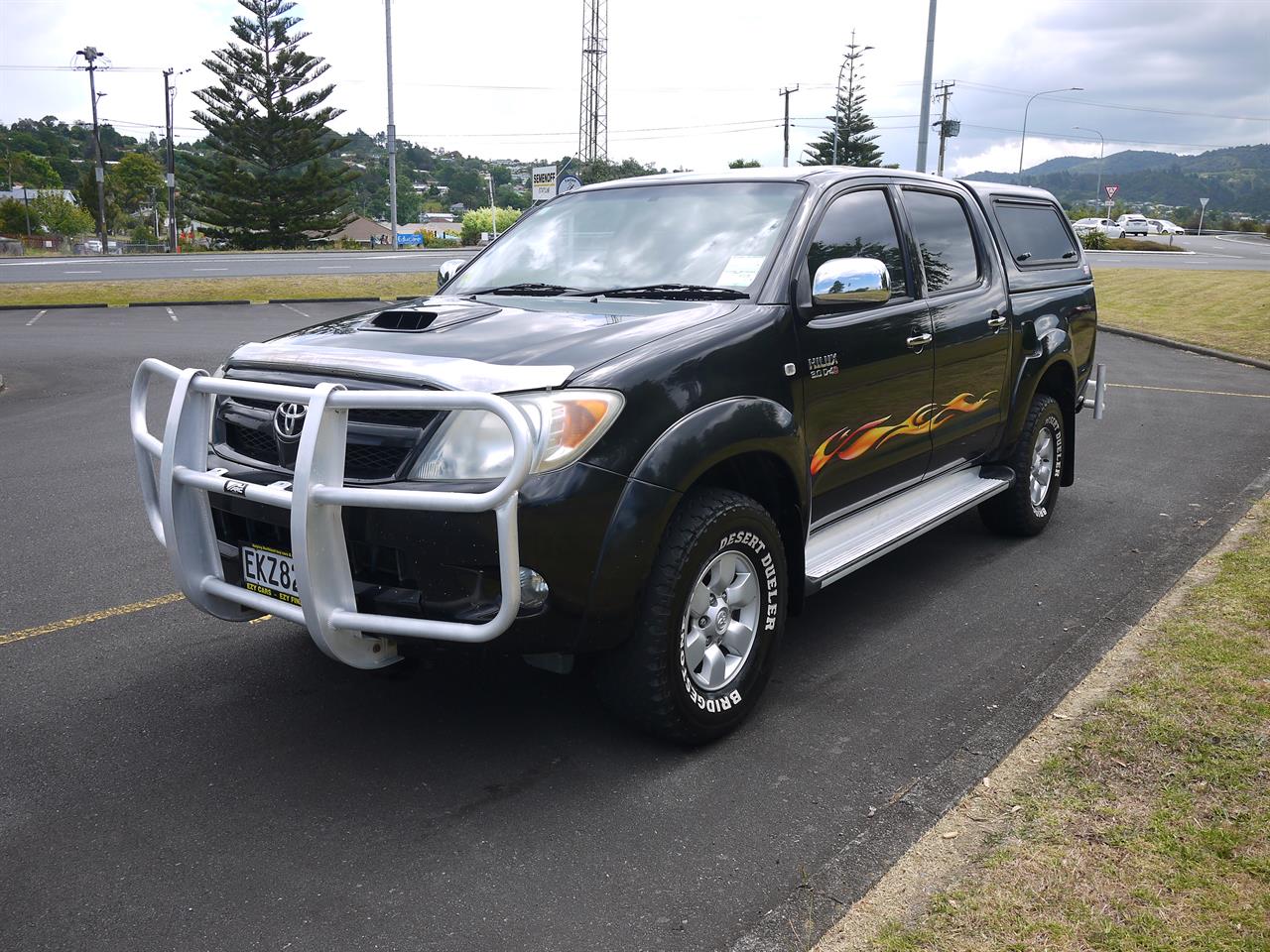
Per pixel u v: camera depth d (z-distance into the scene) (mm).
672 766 3379
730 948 2484
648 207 4422
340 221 57125
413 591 3014
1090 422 9586
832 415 3955
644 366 3174
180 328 18500
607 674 3293
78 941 2525
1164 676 3740
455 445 2949
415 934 2551
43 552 5648
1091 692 3652
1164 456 8094
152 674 4094
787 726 3654
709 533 3285
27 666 4164
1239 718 3408
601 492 2992
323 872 2812
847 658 4254
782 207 4102
